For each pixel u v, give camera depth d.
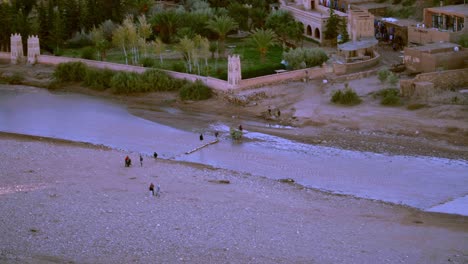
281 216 71.12
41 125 106.38
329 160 88.25
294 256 61.88
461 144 90.62
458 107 99.25
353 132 96.62
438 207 73.88
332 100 106.44
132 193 77.31
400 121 97.75
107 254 62.38
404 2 144.75
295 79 116.19
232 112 108.31
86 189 78.62
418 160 86.94
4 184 80.69
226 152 92.31
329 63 120.06
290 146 93.69
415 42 127.38
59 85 127.00
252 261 60.81
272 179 82.69
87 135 101.00
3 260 60.12
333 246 64.06
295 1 152.38
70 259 61.25
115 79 120.88
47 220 69.88
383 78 109.81
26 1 163.50
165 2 171.00
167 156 91.50
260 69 119.50
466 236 66.38
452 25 126.88
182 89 115.50
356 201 75.69
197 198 75.75
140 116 109.44
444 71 107.38
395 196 77.12
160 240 65.25
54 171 85.06
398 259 61.44
